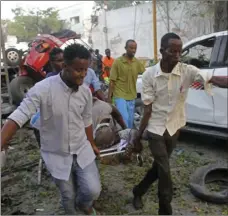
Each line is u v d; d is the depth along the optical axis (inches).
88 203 105.7
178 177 173.0
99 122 139.9
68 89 95.8
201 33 594.9
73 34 341.1
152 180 132.9
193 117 221.0
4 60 315.6
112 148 136.7
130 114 196.1
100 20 857.5
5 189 165.8
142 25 743.1
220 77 110.7
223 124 203.8
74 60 91.4
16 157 210.7
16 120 89.4
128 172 179.0
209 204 144.6
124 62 190.5
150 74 115.7
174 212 138.0
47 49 315.6
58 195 156.9
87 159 103.3
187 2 609.0
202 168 165.2
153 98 117.0
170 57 108.3
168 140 119.7
